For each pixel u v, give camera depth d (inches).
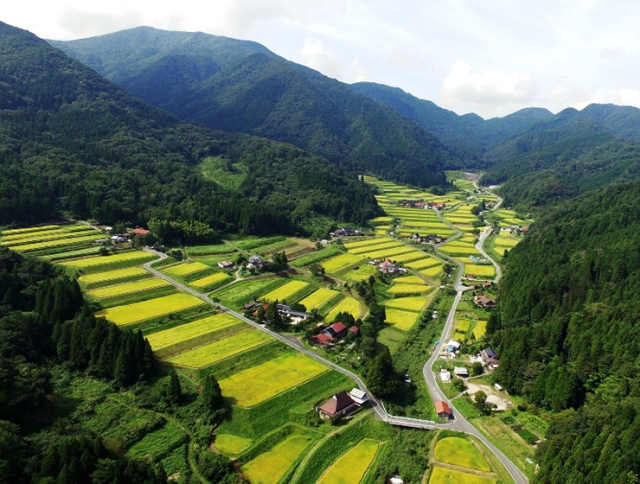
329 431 4141.2
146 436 3912.4
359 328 6013.8
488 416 4411.9
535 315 6186.0
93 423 3966.5
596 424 3597.4
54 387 4357.8
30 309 5433.1
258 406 4320.9
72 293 5442.9
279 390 4601.4
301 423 4227.4
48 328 4977.9
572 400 4387.3
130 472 3120.1
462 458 3843.5
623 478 2965.1
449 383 4997.5
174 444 3833.7
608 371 4485.7
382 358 4712.1
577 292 6250.0
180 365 4918.8
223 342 5497.1
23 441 3408.0
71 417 3993.6
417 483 3590.1
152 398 4301.2
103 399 4301.2
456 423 4338.1
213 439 3939.5
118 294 6402.6
